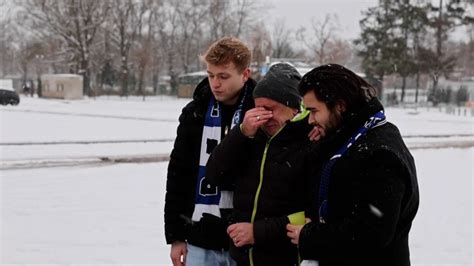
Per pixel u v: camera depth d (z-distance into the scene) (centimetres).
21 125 2600
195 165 375
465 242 821
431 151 1956
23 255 708
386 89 7881
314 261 275
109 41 7581
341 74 267
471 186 1274
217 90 355
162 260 699
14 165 1409
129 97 7288
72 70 7106
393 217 250
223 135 364
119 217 907
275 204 311
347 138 268
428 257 749
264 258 311
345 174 261
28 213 920
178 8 8188
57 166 1409
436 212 1005
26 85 7325
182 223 380
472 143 2242
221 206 362
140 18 7675
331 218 270
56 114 3491
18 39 8606
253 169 324
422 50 6812
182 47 8256
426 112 5322
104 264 681
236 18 8094
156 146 1884
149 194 1089
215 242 363
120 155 1623
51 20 6831
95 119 3127
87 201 1016
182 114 380
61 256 707
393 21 6956
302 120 312
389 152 255
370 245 254
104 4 6938
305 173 306
